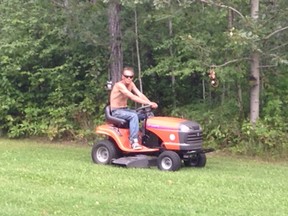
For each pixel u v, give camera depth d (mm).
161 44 16703
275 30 14062
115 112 12438
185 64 16156
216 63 15148
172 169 11812
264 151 14664
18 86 18266
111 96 12664
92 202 8594
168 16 14953
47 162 12516
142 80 17812
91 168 11758
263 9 14336
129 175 11047
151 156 12273
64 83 17984
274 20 14188
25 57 17750
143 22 16719
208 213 8172
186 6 14133
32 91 18344
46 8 17594
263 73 15586
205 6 15078
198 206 8594
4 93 18172
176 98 17703
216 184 10445
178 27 16547
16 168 11531
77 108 17734
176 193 9469
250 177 11406
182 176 11117
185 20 16172
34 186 9781
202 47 14945
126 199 8875
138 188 9789
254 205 8820
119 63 16812
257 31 13523
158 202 8758
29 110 17984
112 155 12344
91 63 17641
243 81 15531
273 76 15781
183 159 12516
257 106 15023
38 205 8391
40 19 17828
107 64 17672
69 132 17641
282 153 14578
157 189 9758
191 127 12109
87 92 17922
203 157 12625
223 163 13469
